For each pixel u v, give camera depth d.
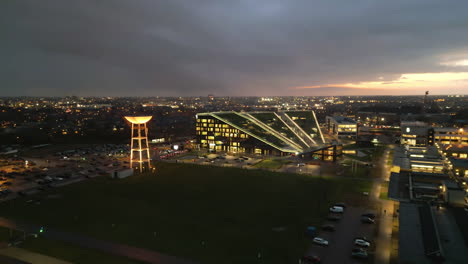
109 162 155.50
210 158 164.00
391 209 87.12
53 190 106.25
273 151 172.50
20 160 161.62
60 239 68.19
